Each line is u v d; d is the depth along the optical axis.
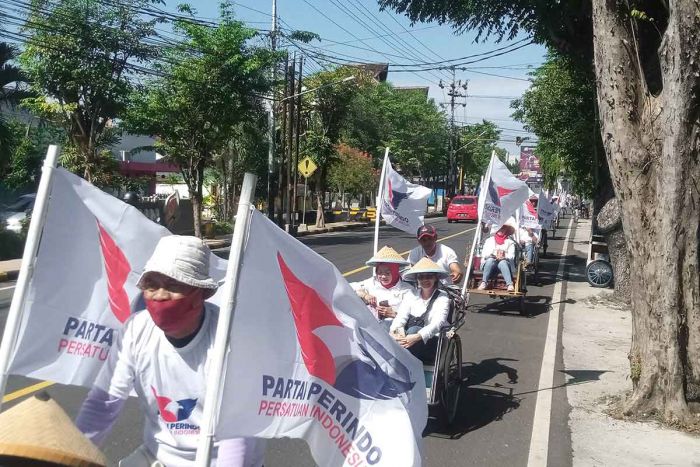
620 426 6.79
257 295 2.84
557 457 6.02
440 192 74.38
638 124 6.93
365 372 3.25
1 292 14.26
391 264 7.23
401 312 6.91
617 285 14.91
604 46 7.02
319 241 29.72
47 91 22.23
